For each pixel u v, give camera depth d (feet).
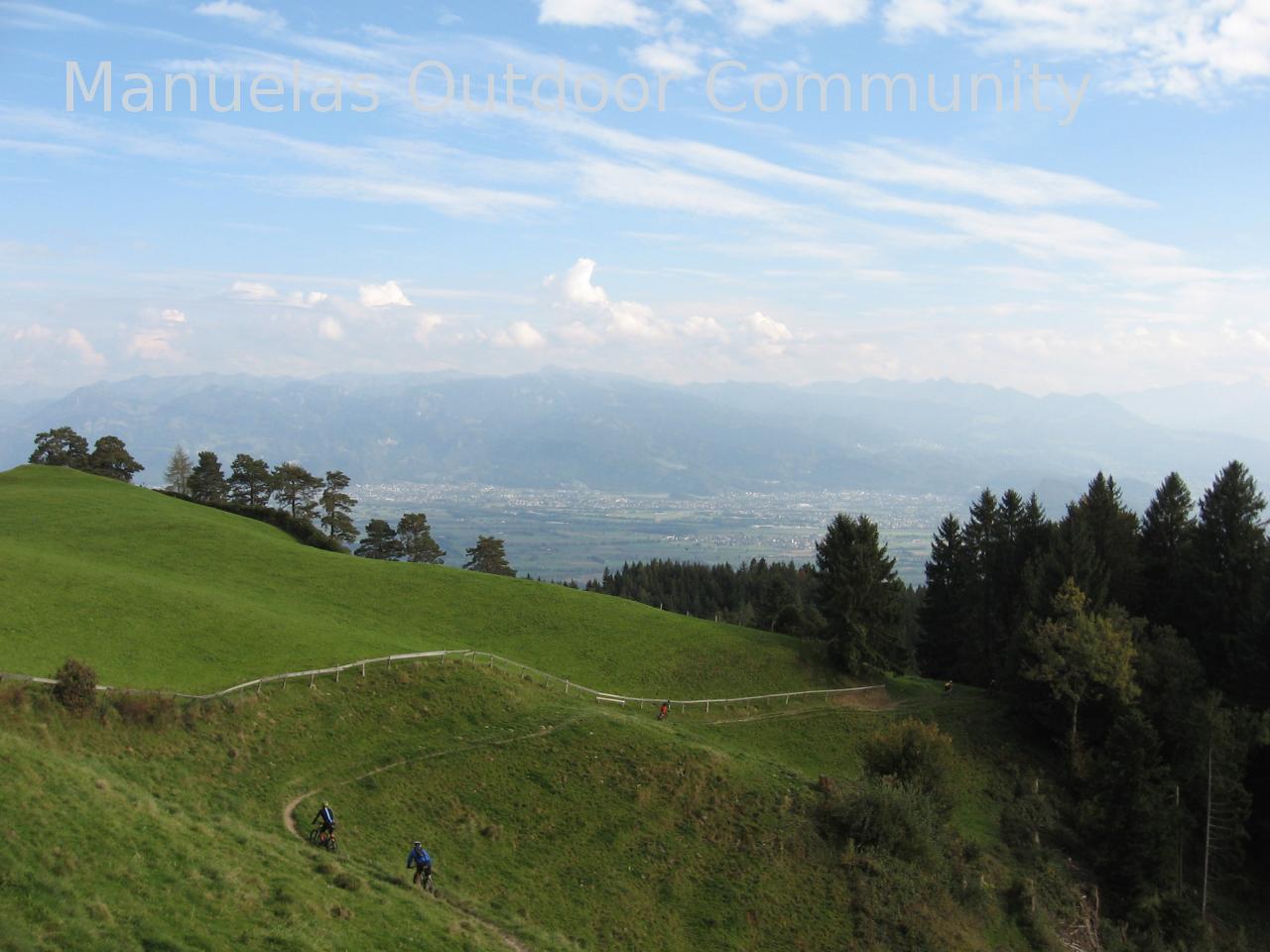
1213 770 209.46
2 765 96.84
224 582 243.19
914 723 194.29
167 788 125.70
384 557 471.21
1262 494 283.79
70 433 473.67
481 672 198.39
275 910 93.09
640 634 262.88
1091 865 196.34
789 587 449.89
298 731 157.07
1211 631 270.87
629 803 163.73
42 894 76.59
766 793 174.19
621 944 132.57
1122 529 305.73
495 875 137.90
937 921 156.35
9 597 175.01
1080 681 232.53
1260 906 205.77
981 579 329.11
